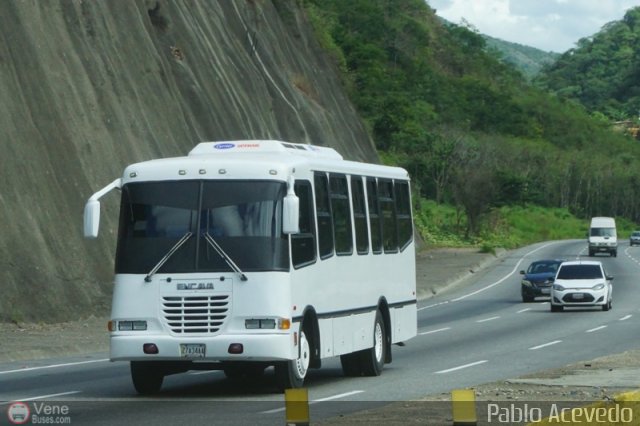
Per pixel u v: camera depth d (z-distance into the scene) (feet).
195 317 73.00
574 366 92.63
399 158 573.74
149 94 197.57
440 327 151.23
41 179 152.05
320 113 329.31
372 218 91.97
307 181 79.05
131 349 73.05
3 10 161.38
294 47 341.00
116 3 198.29
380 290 92.38
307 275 77.05
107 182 166.30
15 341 117.29
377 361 90.33
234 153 81.25
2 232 140.26
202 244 73.82
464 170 521.65
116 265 75.05
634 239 520.01
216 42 255.29
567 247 475.31
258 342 72.08
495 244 465.06
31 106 157.89
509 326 151.23
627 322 155.33
